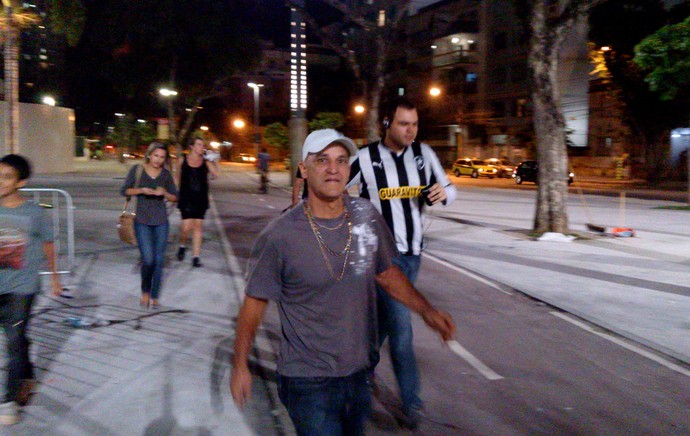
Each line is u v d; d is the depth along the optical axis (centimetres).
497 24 5766
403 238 471
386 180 464
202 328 702
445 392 549
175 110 6031
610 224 1767
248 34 4869
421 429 474
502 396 542
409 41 6688
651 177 4112
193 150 1043
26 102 4538
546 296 898
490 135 5891
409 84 6712
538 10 1404
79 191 2681
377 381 568
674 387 568
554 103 1445
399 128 458
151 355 614
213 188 3384
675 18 3500
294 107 2714
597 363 628
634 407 523
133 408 495
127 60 4806
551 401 533
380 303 459
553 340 700
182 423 470
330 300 301
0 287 461
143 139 6388
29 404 498
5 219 463
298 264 299
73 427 462
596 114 5097
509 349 668
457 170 5338
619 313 809
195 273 1000
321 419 300
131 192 745
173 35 4519
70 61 5172
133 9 4466
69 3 1769
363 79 2234
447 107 6241
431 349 664
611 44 3678
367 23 2181
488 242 1407
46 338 659
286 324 309
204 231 1545
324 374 301
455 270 1093
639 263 1150
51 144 4294
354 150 307
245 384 304
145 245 762
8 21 1565
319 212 307
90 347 634
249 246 1302
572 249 1308
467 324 760
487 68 5916
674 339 703
